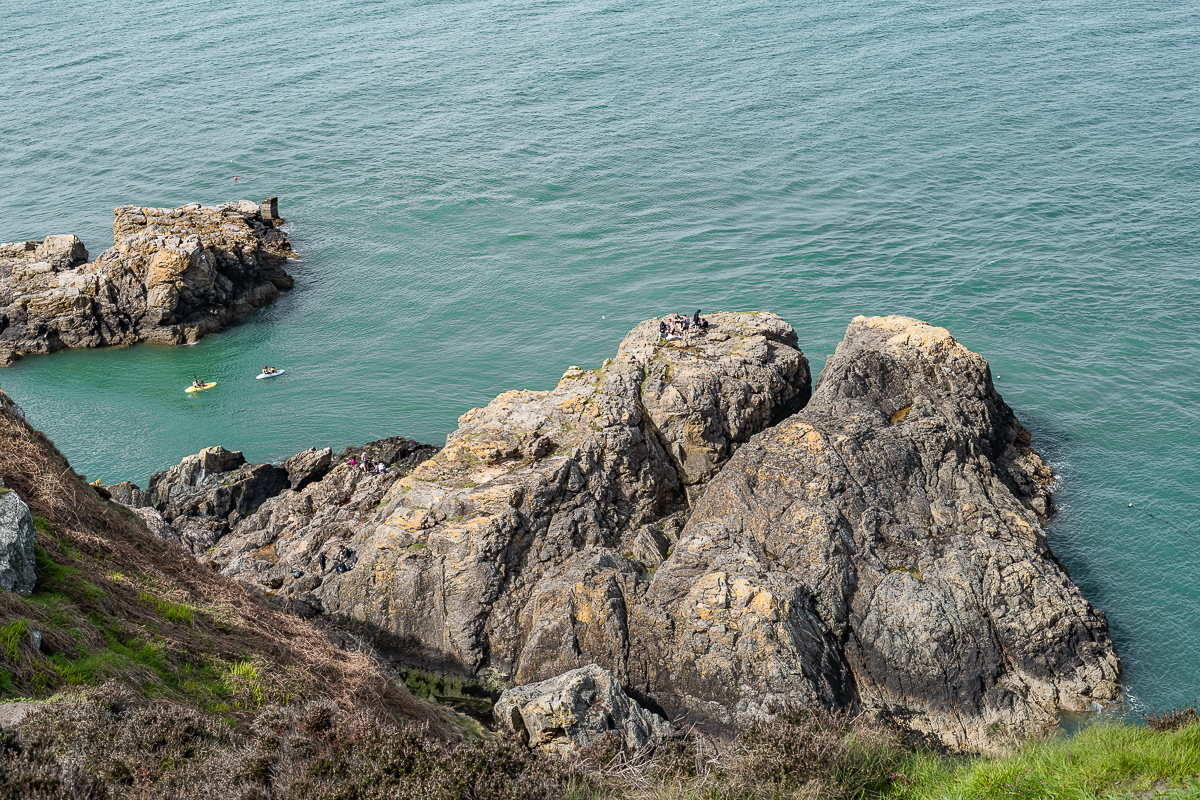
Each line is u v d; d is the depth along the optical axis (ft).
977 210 316.19
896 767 58.44
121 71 615.98
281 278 321.73
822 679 122.11
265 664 88.63
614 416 155.43
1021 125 392.06
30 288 293.43
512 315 282.77
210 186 412.98
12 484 101.04
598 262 309.83
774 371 171.53
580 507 147.84
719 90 478.59
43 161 459.32
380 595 140.87
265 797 52.70
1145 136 366.02
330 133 472.44
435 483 149.59
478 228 349.41
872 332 183.01
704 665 123.75
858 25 579.89
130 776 54.08
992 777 51.26
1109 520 164.55
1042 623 128.26
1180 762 46.91
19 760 50.67
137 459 225.35
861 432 150.30
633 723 103.76
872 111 426.10
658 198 355.97
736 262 296.92
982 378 174.40
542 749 99.81
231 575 154.51
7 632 67.87
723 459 163.02
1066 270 266.98
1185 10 547.08
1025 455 179.73
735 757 64.44
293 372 265.95
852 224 315.78
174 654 82.12
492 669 135.74
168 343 290.35
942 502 144.56
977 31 542.98
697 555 136.05
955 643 127.13
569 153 412.57
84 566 90.84
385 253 338.75
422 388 248.93
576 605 131.44
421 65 582.35
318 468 203.00
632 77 517.55
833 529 136.98
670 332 181.37
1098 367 217.77
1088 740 52.95
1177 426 191.62
